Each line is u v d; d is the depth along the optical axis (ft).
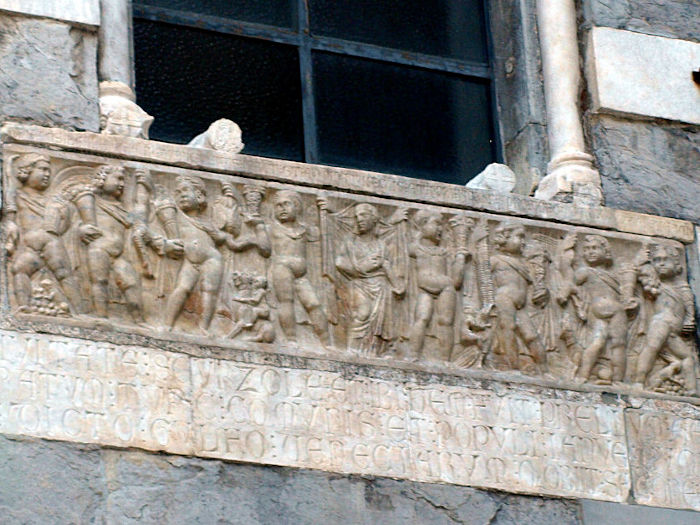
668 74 74.64
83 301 62.69
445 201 68.44
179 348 63.00
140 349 62.49
